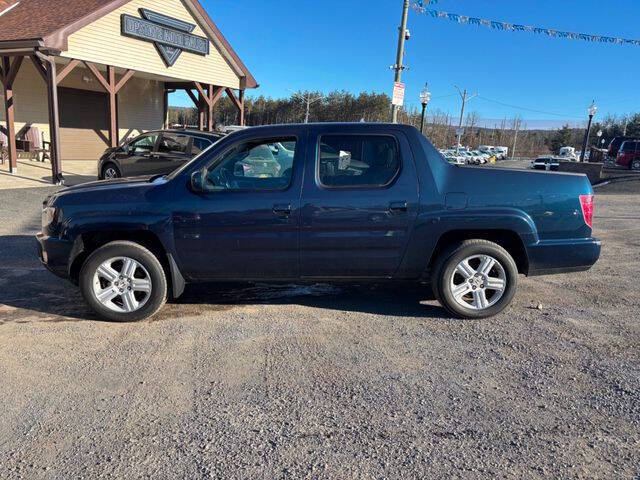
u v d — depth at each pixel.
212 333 4.49
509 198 4.70
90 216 4.67
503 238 4.91
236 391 3.50
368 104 72.50
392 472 2.68
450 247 4.79
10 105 15.77
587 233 4.84
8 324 4.66
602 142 61.41
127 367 3.83
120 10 17.06
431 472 2.68
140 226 4.64
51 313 4.96
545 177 4.81
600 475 2.66
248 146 4.75
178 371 3.78
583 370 3.84
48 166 18.67
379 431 3.04
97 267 4.65
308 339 4.37
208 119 22.48
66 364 3.88
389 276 4.88
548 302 5.43
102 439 2.96
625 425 3.12
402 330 4.59
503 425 3.11
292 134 4.75
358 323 4.76
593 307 5.29
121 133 23.98
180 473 2.67
